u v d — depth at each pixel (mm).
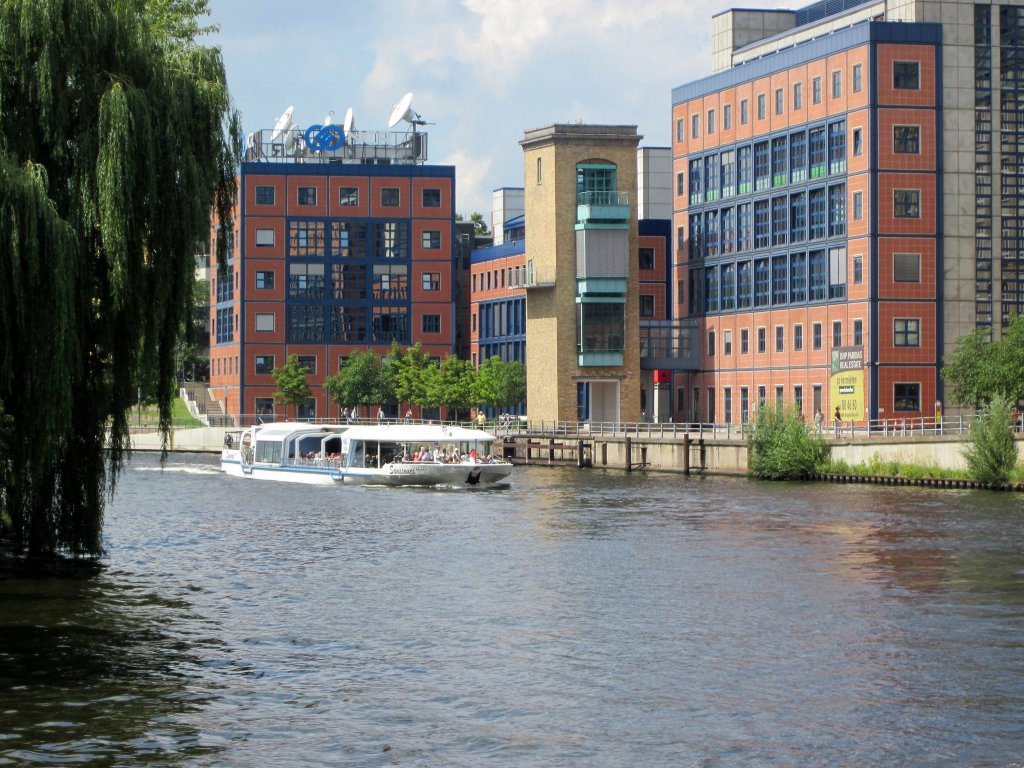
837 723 39562
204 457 172625
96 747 37188
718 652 47812
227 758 36562
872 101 136000
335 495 109000
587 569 65688
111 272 52906
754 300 157250
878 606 55812
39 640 49000
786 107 150750
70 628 51062
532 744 37875
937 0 137625
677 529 81625
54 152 53625
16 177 49719
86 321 55219
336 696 42250
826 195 143625
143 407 57938
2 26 53250
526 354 187750
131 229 53875
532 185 175000
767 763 36406
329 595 58562
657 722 39750
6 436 51969
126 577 62688
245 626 51875
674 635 50531
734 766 36188
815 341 146000
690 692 42781
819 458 121188
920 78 137000
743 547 73062
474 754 37094
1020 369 117500
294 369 194250
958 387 123188
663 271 193375
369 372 192750
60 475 57531
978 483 107312
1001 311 138250
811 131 146500
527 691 42938
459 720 39969
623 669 45500
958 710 40750
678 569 65562
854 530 79938
